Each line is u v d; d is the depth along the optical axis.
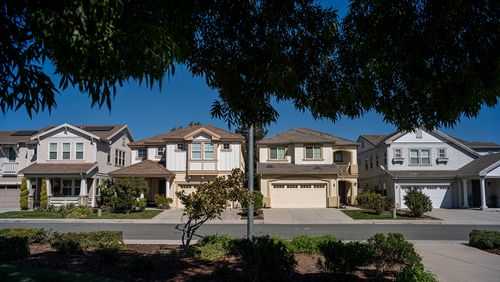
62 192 32.72
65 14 2.30
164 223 23.25
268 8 4.29
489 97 4.14
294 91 4.81
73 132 32.94
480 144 42.16
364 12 4.55
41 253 10.62
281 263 7.16
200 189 9.98
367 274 8.02
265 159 34.72
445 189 33.59
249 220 10.19
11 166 33.88
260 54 4.41
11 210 31.00
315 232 18.86
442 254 11.98
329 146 34.22
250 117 5.04
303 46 4.67
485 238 13.13
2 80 2.86
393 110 5.05
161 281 7.40
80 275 7.82
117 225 22.16
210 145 32.00
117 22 2.46
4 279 7.44
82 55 2.51
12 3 2.57
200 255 9.80
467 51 3.87
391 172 34.06
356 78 4.98
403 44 4.21
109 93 2.72
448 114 4.49
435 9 3.86
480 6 3.68
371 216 26.11
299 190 32.34
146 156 35.53
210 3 3.96
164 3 2.81
